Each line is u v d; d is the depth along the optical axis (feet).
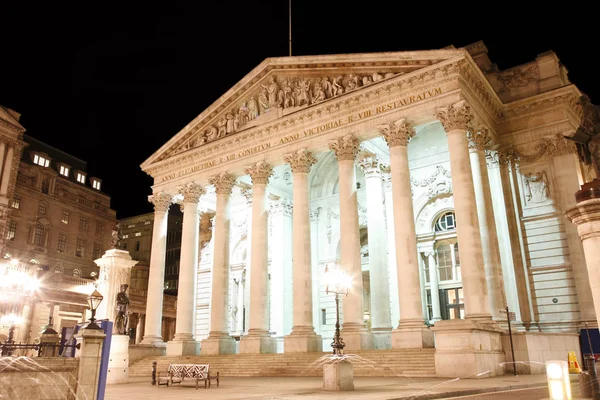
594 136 51.75
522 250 119.44
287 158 129.70
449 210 138.21
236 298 175.63
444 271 139.13
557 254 115.24
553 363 39.32
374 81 120.06
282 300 154.20
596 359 47.88
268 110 138.41
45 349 75.05
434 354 89.66
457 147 103.71
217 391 67.36
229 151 143.74
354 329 108.17
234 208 183.42
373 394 56.95
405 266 103.60
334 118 124.47
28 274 118.93
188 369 78.64
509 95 129.59
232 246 180.04
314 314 154.81
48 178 238.48
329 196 164.35
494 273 105.91
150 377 112.57
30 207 225.35
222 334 131.95
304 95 132.26
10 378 48.98
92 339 54.03
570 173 117.19
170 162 157.48
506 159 125.39
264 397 55.98
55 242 236.43
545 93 121.90
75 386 52.34
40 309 174.40
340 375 64.03
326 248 159.94
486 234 108.68
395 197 108.58
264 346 122.31
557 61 127.54
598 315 46.57
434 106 109.40
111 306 110.42
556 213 117.19
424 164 142.82
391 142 112.98
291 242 164.04
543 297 114.83
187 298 140.97
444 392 56.08
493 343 90.63
